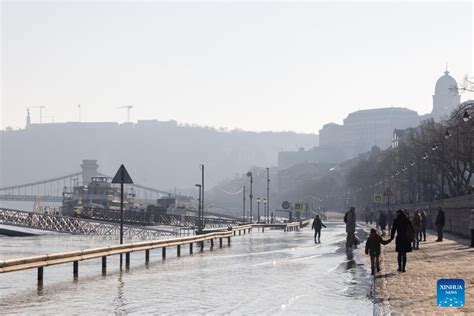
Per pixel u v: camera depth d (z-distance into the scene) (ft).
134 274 163.84
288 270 172.65
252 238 388.57
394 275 146.82
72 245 389.80
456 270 155.33
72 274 167.94
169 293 124.67
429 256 200.95
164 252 219.41
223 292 126.11
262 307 105.91
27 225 614.75
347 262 198.70
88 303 111.55
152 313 100.17
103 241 460.96
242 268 179.32
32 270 181.27
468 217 315.58
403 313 91.56
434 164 581.53
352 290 128.57
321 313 99.04
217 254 241.96
